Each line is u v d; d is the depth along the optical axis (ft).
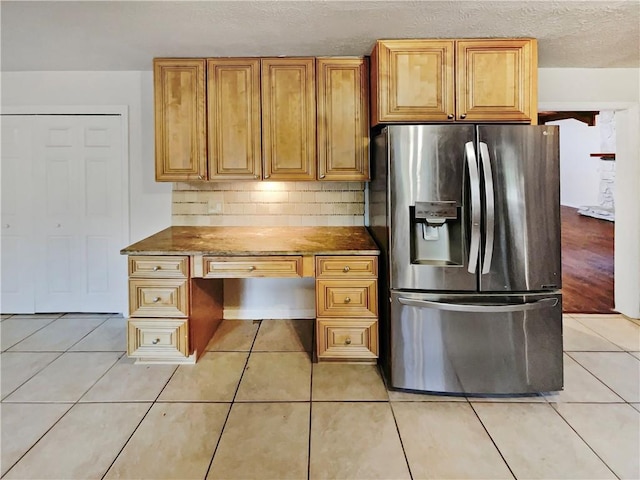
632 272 11.16
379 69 8.09
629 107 10.45
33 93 10.61
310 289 11.17
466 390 7.30
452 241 7.52
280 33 7.77
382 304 8.15
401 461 5.61
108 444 5.96
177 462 5.59
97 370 8.23
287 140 9.20
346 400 7.17
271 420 6.56
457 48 8.02
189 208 10.72
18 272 11.27
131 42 8.27
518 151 7.04
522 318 7.19
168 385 7.65
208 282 9.55
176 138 9.23
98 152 10.88
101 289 11.27
